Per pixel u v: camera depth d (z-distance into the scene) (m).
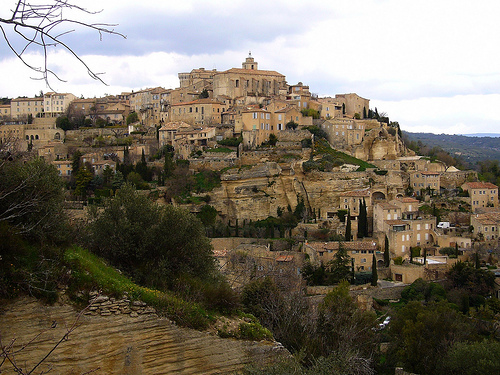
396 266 105.06
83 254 40.59
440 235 119.62
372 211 128.75
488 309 85.81
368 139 159.88
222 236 120.56
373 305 94.88
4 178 34.56
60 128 183.88
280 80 196.38
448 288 98.88
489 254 114.12
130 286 36.16
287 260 98.50
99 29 15.59
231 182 132.00
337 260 101.69
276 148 146.50
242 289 60.66
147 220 52.09
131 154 151.38
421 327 67.19
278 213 133.38
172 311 35.81
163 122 186.12
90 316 32.50
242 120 154.88
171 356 34.94
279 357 37.66
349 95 185.12
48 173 41.44
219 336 37.31
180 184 129.50
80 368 31.53
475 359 58.06
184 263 51.00
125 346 33.34
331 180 136.12
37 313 31.00
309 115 169.25
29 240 34.78
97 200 123.06
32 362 29.95
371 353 59.12
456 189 144.00
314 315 58.69
